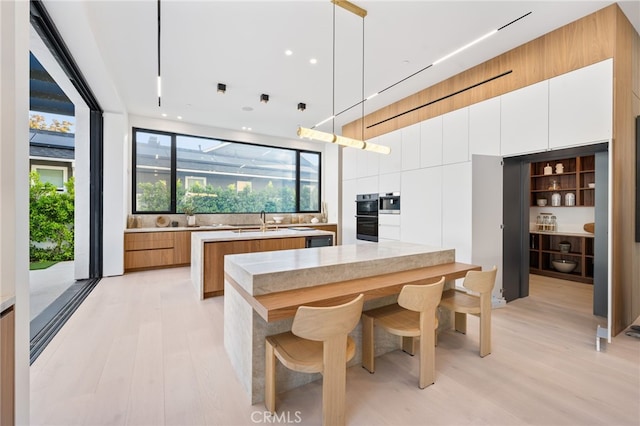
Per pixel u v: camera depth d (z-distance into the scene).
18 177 1.36
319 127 6.73
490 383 2.00
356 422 1.63
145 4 2.59
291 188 7.88
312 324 1.49
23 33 1.41
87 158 4.75
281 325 1.91
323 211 8.19
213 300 3.72
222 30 3.00
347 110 5.55
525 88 3.37
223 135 6.76
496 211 3.80
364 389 1.94
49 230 6.00
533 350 2.47
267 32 3.05
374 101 5.11
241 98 4.89
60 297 3.76
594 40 2.86
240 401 1.81
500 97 3.61
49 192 6.02
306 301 1.71
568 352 2.43
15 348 1.33
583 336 2.73
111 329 2.81
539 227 5.29
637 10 2.82
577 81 2.96
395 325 2.03
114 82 4.22
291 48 3.37
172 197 6.20
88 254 4.77
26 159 1.44
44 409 1.69
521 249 3.98
